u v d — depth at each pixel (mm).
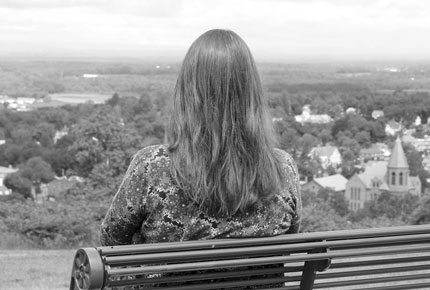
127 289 2023
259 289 2066
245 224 2039
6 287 7633
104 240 2100
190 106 1998
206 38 2039
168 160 2002
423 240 2203
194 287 1954
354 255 2076
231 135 1975
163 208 1992
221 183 1960
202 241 1872
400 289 2289
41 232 17844
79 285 1758
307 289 2119
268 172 2018
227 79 1987
